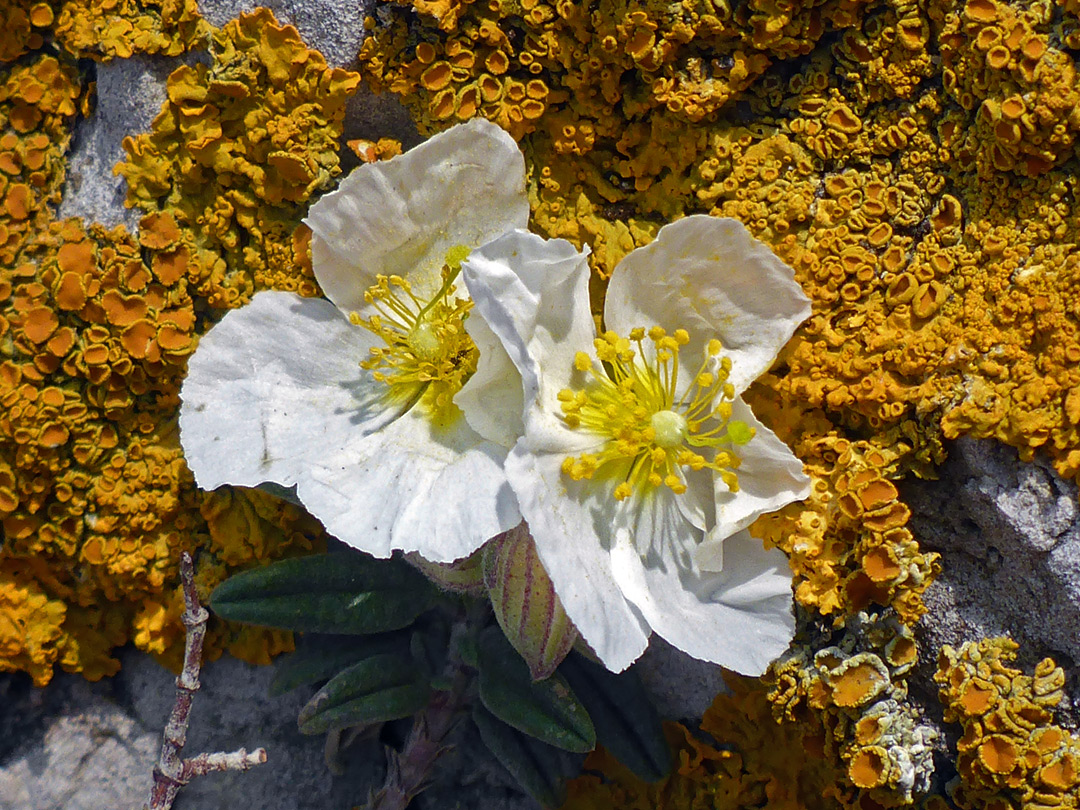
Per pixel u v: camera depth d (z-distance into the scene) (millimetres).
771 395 106
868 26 105
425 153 101
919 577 101
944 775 107
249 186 111
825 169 107
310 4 109
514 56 108
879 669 103
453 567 106
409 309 104
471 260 94
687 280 100
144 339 111
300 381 104
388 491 100
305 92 109
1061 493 101
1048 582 102
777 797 111
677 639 97
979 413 100
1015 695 102
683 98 105
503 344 93
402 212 102
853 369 103
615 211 110
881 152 105
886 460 102
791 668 105
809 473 104
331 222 101
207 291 111
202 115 110
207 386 102
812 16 105
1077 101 98
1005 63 99
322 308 105
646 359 102
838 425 106
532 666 104
